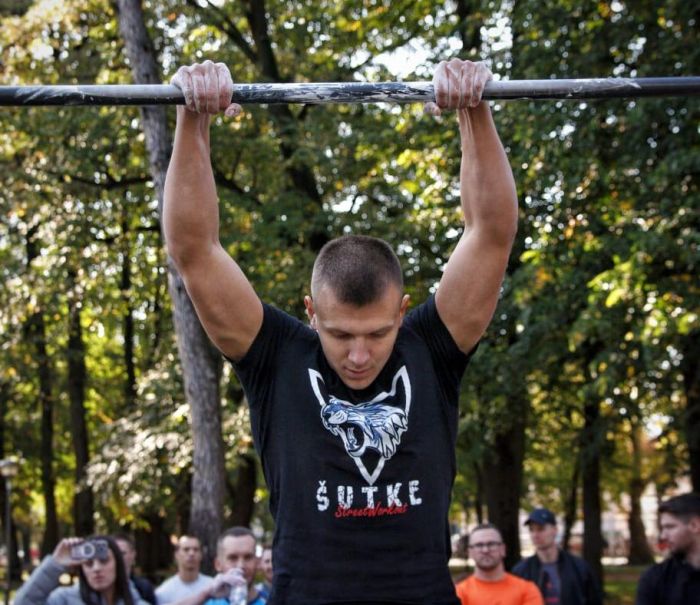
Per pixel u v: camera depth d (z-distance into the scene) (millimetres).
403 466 2432
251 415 2584
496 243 2604
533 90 2676
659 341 11602
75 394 23328
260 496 24953
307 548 2391
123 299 19641
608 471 27266
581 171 11602
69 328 20234
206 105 2510
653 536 41469
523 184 12305
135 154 16125
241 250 15945
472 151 2650
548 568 7844
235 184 16922
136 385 20000
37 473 28359
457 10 15609
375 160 15484
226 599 6219
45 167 16188
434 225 15016
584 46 12328
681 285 11070
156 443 15906
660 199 11352
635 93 2791
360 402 2479
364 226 15375
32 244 18578
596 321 11008
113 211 16750
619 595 21500
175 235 2527
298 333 2588
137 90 2623
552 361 14711
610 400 13812
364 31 15961
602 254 12055
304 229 15312
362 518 2396
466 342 2604
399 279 2477
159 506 18844
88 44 15961
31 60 14555
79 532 23781
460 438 16844
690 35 11531
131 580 7277
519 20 12648
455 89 2588
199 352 12609
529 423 19656
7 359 19984
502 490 18562
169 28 16219
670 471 18609
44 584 5824
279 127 15805
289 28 16734
